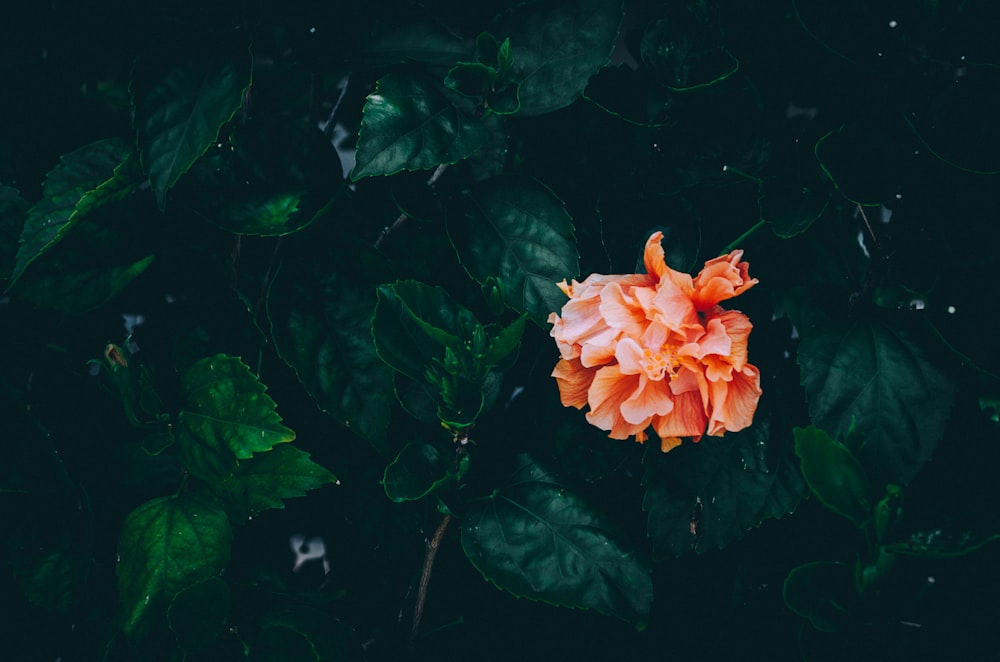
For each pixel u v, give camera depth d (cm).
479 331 69
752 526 75
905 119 72
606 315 67
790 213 73
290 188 74
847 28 72
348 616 81
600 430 75
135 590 72
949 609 73
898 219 74
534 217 73
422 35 75
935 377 73
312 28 75
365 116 70
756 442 76
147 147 70
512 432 77
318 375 72
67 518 75
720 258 68
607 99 76
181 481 75
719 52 75
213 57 71
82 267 73
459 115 71
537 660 80
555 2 73
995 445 76
